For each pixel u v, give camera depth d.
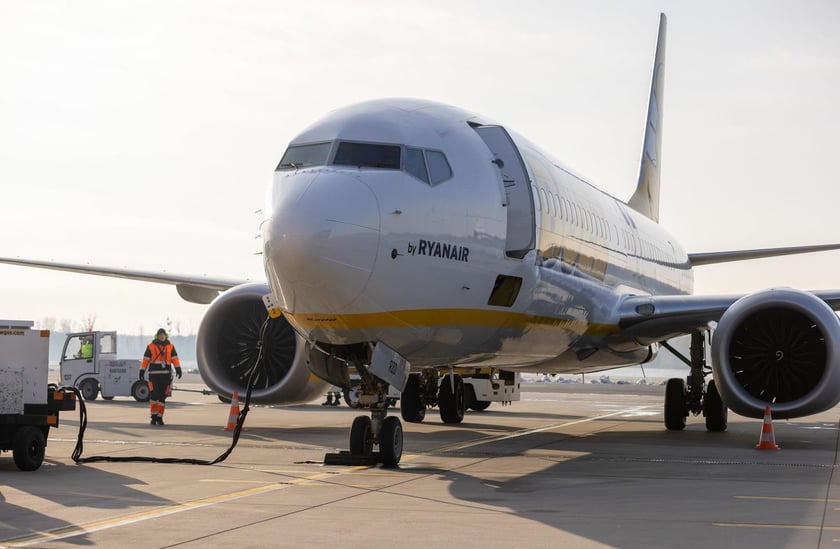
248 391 13.50
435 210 12.16
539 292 14.37
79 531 7.80
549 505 9.32
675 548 7.22
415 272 11.81
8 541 7.38
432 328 12.20
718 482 11.16
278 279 11.42
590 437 18.08
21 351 12.04
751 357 15.90
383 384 12.48
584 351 17.44
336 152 12.29
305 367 15.37
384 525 8.15
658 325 17.84
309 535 7.66
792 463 13.35
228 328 16.17
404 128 12.63
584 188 17.86
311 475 11.55
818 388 14.50
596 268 17.16
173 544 7.28
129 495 9.82
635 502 9.54
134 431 18.11
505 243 13.30
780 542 7.46
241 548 7.14
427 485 10.72
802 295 14.80
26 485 10.58
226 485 10.61
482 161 13.24
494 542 7.42
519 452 14.82
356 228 11.27
